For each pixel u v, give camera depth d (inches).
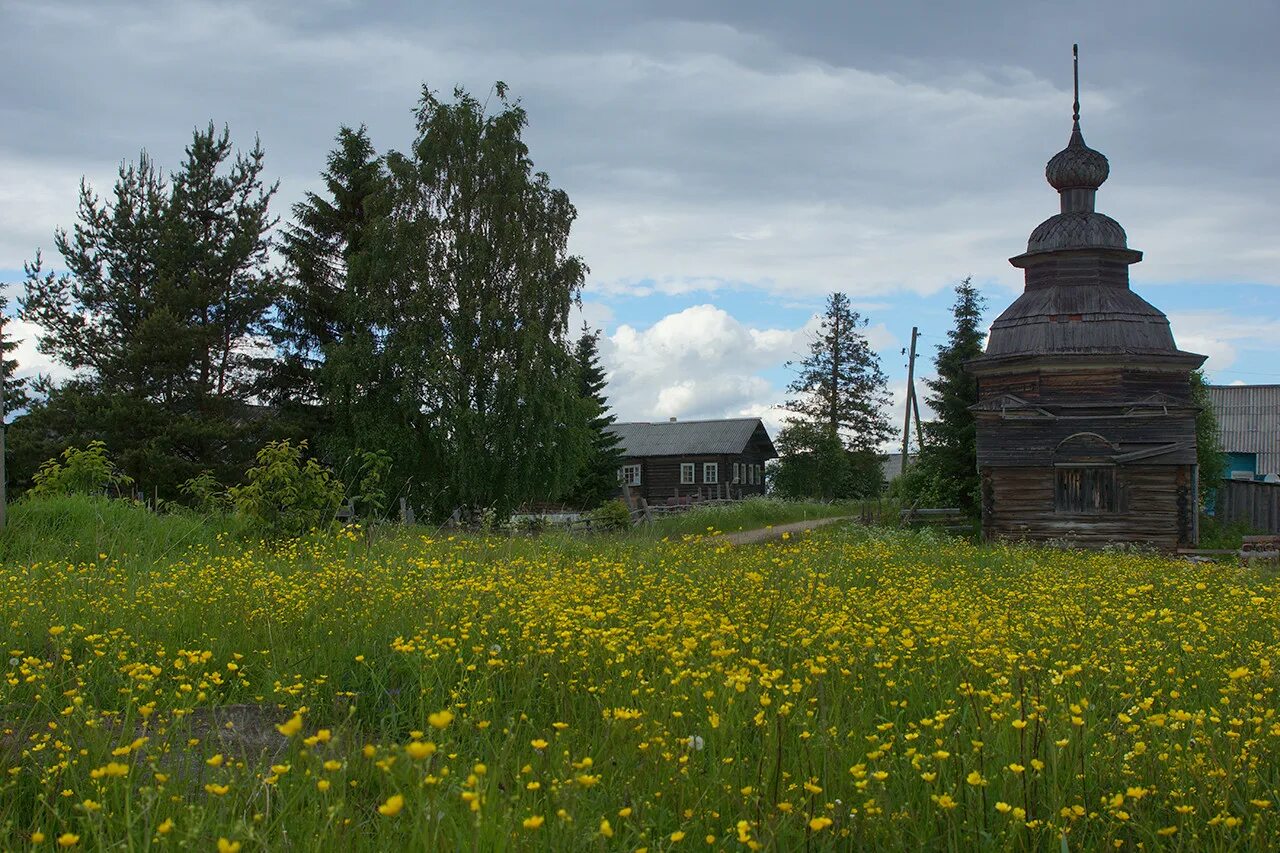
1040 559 708.7
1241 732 210.2
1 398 644.1
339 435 1469.0
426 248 1528.1
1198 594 451.8
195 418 1389.0
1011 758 201.6
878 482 3117.6
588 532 968.9
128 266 1471.5
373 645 300.2
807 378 3157.0
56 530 640.4
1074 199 1295.5
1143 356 1190.3
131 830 161.8
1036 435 1210.6
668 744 205.3
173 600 377.1
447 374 1441.9
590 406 1596.9
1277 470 1891.0
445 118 1574.8
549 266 1584.6
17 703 241.4
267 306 1476.4
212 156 1499.8
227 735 229.5
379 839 165.3
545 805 178.1
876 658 267.4
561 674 267.6
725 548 586.9
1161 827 185.0
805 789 184.4
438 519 1515.7
